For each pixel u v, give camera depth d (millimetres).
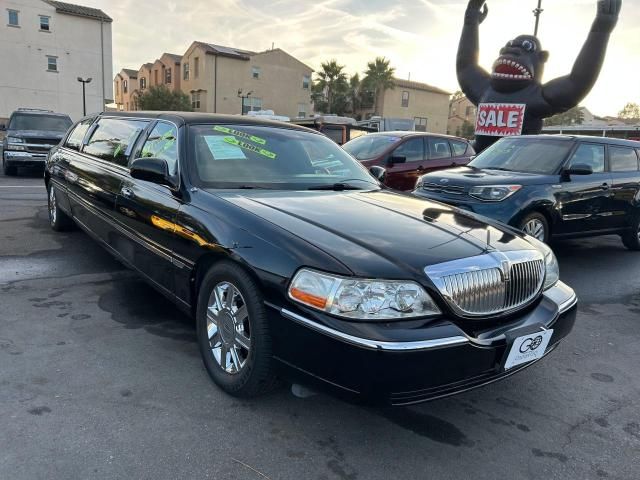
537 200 6102
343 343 2246
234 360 2844
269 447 2484
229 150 3693
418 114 56250
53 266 5102
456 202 6164
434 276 2387
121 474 2223
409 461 2455
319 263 2389
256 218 2793
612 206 7102
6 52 35312
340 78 51469
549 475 2422
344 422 2736
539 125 13078
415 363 2238
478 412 2943
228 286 2852
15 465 2230
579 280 6008
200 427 2598
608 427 2855
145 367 3164
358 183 3934
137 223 3729
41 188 11039
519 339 2523
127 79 64000
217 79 44125
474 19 13523
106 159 4617
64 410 2656
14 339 3438
